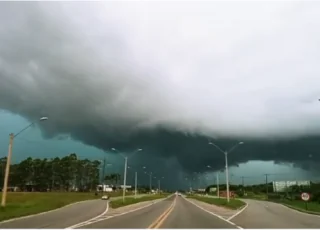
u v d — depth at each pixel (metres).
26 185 178.25
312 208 53.22
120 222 26.14
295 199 98.19
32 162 178.25
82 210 45.41
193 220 28.95
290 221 29.33
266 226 24.02
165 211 43.34
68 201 71.50
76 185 186.88
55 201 65.00
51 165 179.38
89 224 24.30
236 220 29.81
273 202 84.62
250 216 35.84
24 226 22.45
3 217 28.59
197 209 50.03
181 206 60.12
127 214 37.19
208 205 65.69
